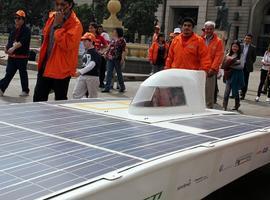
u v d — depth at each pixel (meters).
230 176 3.89
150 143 3.36
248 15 50.62
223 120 4.64
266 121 4.87
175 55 7.54
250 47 12.83
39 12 54.44
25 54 10.31
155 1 45.00
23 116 3.98
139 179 2.71
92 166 2.76
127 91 13.12
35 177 2.54
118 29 12.48
